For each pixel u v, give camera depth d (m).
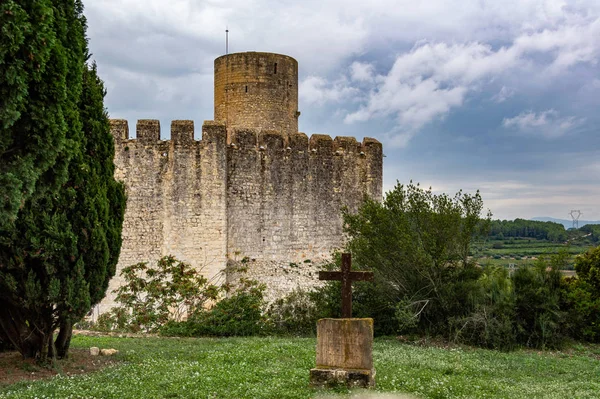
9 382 12.98
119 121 27.69
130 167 27.73
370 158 34.34
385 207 23.55
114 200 15.76
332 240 32.66
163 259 25.39
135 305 24.20
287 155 31.22
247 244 29.89
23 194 12.04
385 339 22.44
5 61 11.20
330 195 32.72
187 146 28.30
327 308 23.73
